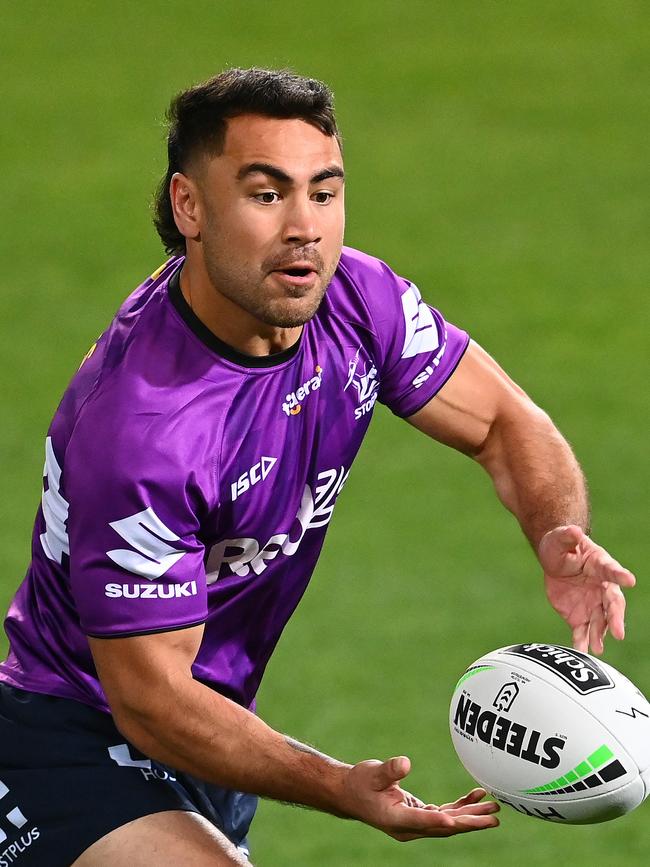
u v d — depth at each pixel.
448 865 18.73
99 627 12.35
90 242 40.91
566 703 12.65
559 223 41.81
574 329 35.50
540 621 24.08
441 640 23.55
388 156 46.56
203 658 13.94
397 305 14.32
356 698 22.03
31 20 57.91
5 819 13.41
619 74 52.47
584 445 30.09
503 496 15.30
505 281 38.25
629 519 27.27
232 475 12.82
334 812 11.92
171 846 12.87
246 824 14.87
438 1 59.44
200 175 12.38
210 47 55.03
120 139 47.78
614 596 13.61
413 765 20.47
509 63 53.53
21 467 29.50
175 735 12.14
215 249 12.34
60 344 35.16
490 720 12.85
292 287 12.27
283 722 21.44
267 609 14.04
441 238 40.94
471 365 15.20
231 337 12.73
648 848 19.08
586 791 12.52
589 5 58.91
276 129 12.09
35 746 13.60
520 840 19.28
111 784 13.33
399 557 26.16
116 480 12.13
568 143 47.41
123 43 55.56
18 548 26.47
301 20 57.78
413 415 15.16
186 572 12.44
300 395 13.28
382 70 53.03
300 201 12.14
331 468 13.75
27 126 48.91
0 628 24.05
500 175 45.12
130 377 12.51
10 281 38.69
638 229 41.38
